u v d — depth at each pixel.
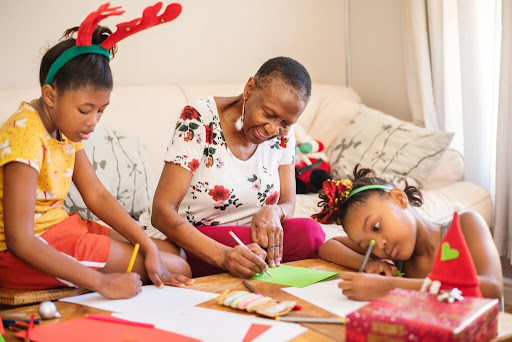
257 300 1.29
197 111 1.87
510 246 2.84
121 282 1.43
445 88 3.09
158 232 2.20
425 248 1.54
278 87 1.66
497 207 2.85
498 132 2.80
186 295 1.42
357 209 1.53
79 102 1.42
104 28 1.53
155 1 3.12
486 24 2.92
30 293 1.49
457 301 1.07
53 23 2.85
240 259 1.57
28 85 2.82
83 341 1.12
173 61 3.22
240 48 3.44
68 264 1.43
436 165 2.92
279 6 3.56
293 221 1.89
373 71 3.65
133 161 2.58
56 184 1.57
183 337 1.13
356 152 3.10
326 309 1.26
